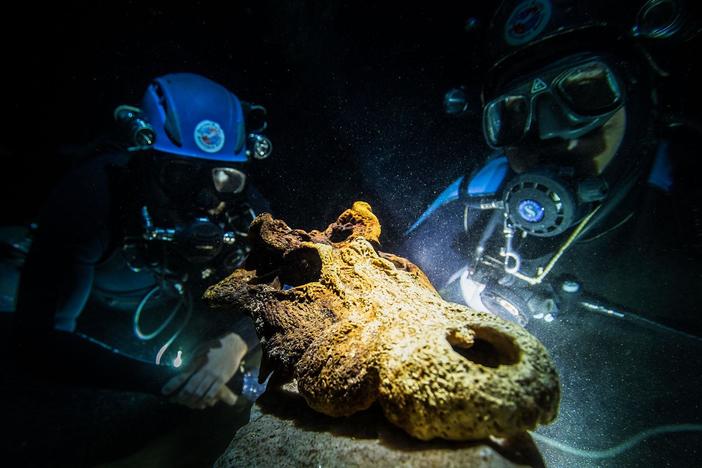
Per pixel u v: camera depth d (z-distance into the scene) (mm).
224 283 1086
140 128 2092
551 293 1834
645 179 1883
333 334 744
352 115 4816
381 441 628
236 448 763
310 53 5164
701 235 1727
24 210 4355
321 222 4473
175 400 1919
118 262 2430
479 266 2051
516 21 1974
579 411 1703
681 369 1732
